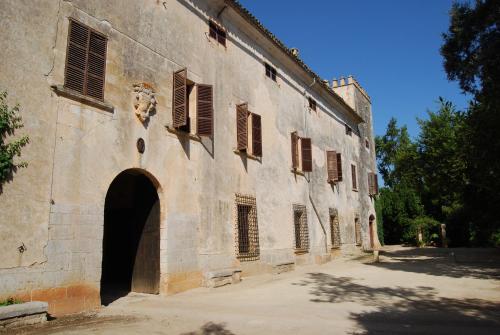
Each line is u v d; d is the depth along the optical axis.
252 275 14.24
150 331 6.50
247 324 7.08
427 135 26.61
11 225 7.14
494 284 12.70
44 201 7.75
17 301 7.00
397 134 51.19
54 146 8.09
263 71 17.23
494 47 12.90
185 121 11.23
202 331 6.56
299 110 20.28
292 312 8.29
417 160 27.55
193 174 12.05
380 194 41.47
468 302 9.63
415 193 40.09
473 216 25.12
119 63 9.94
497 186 19.53
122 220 13.11
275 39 17.48
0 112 7.14
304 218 18.84
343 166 26.11
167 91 11.41
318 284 12.84
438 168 25.53
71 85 8.60
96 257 8.66
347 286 12.40
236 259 13.55
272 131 17.25
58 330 6.33
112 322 7.13
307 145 19.69
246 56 16.03
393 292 11.20
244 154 14.90
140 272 11.16
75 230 8.28
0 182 7.07
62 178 8.16
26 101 7.65
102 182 9.05
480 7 13.23
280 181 17.27
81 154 8.64
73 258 8.15
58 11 8.53
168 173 11.09
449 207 36.56
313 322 7.27
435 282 13.20
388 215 40.72
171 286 10.63
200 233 12.02
